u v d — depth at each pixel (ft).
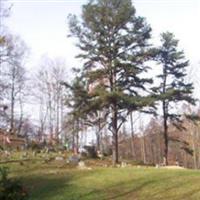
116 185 91.30
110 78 148.66
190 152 185.26
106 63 148.87
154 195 83.56
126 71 147.64
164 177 95.81
